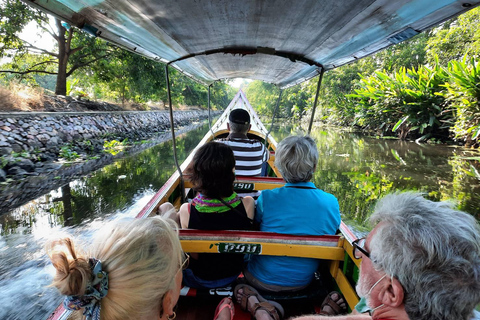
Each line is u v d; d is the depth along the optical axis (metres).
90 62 12.95
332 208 1.54
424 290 0.62
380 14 1.32
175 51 2.23
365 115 14.09
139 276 0.64
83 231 3.77
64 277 0.60
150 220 0.76
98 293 0.61
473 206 4.38
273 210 1.51
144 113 17.00
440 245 0.61
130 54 13.11
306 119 24.84
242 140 2.46
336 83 19.36
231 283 1.60
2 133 7.05
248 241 1.45
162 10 1.41
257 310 1.38
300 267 1.51
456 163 7.36
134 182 5.80
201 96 34.88
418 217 0.67
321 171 6.58
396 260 0.65
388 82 12.80
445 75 10.84
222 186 1.43
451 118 10.62
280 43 2.11
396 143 10.99
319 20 1.55
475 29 13.05
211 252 1.47
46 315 2.54
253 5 1.42
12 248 3.40
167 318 0.77
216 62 2.99
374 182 5.70
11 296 2.68
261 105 37.66
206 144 1.45
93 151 8.88
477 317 0.74
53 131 8.67
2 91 9.00
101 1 1.23
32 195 4.95
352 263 1.53
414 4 1.18
